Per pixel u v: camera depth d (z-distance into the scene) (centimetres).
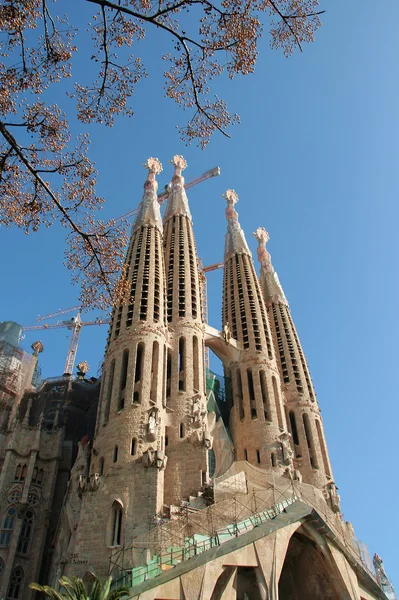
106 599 3039
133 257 7494
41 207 1923
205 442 5775
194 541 4138
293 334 8744
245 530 4547
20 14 1673
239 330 8250
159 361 6169
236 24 1828
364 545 5703
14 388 7362
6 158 1744
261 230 11062
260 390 7362
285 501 5084
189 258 8362
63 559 5050
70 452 6912
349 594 4425
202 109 1948
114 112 1961
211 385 8006
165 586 3619
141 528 4559
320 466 6981
